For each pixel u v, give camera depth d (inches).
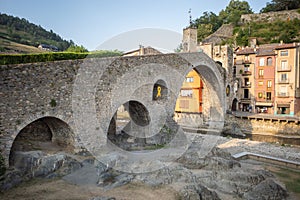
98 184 469.1
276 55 1673.2
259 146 935.7
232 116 1557.6
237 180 526.0
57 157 535.5
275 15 3107.8
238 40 2657.5
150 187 463.8
